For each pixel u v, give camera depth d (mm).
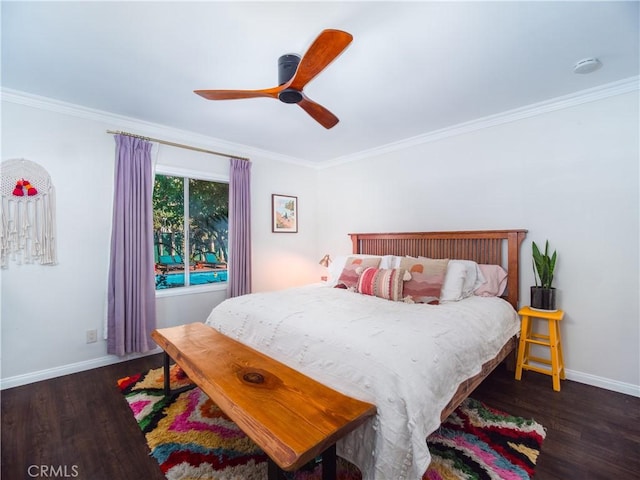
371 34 1744
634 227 2279
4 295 2404
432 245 3365
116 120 2912
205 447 1708
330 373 1589
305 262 4621
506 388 2400
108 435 1833
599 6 1537
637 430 1854
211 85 2336
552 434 1820
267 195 4160
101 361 2824
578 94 2459
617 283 2350
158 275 3324
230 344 2025
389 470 1273
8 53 1916
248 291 3762
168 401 2188
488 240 2967
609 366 2385
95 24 1653
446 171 3297
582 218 2490
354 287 3096
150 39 1788
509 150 2859
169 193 3379
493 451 1663
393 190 3793
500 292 2795
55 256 2611
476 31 1724
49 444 1751
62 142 2639
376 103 2660
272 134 3451
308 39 1786
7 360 2414
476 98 2568
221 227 3795
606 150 2381
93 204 2787
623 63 2053
